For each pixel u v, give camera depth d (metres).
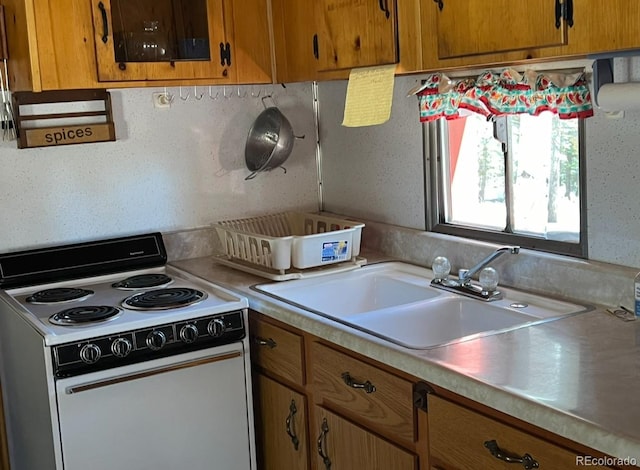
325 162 3.29
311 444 2.34
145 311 2.41
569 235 2.31
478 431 1.69
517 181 2.46
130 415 2.32
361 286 2.72
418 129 2.77
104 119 2.89
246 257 2.83
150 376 2.33
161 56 2.64
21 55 2.54
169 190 3.05
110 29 2.54
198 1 2.69
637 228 2.09
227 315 2.44
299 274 2.67
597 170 2.17
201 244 3.12
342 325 2.12
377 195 3.02
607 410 1.46
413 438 1.89
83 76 2.53
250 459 2.55
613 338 1.87
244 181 3.20
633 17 1.59
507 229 2.51
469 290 2.40
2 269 2.74
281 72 2.83
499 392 1.58
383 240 2.96
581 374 1.65
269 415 2.53
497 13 1.90
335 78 2.56
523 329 1.98
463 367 1.73
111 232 2.96
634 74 2.00
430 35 2.13
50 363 2.19
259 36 2.81
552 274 2.29
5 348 2.81
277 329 2.40
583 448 1.46
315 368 2.25
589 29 1.69
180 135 3.05
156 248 2.98
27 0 2.42
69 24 2.49
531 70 2.26
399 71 2.27
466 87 2.46
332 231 2.89
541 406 1.50
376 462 2.04
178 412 2.40
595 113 2.15
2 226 2.78
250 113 3.18
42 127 2.78
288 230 3.27
